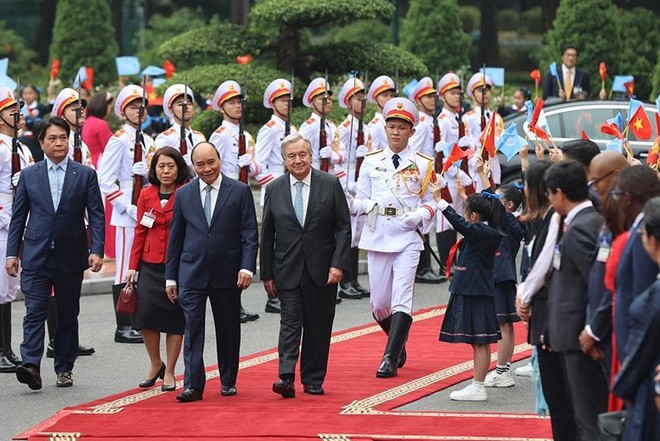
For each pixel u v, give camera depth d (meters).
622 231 10.40
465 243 14.97
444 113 23.06
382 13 28.47
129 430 13.34
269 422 13.52
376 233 16.08
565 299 11.14
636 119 16.66
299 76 29.36
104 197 20.59
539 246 11.83
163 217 15.48
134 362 17.39
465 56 40.88
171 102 19.45
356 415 13.81
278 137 20.72
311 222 14.88
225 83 20.28
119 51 47.94
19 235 15.94
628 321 9.98
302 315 14.97
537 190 11.95
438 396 15.02
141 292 15.40
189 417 13.84
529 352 17.36
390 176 16.11
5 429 13.95
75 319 16.00
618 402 10.44
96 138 22.91
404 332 15.98
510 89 38.19
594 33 34.97
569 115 26.28
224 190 14.93
